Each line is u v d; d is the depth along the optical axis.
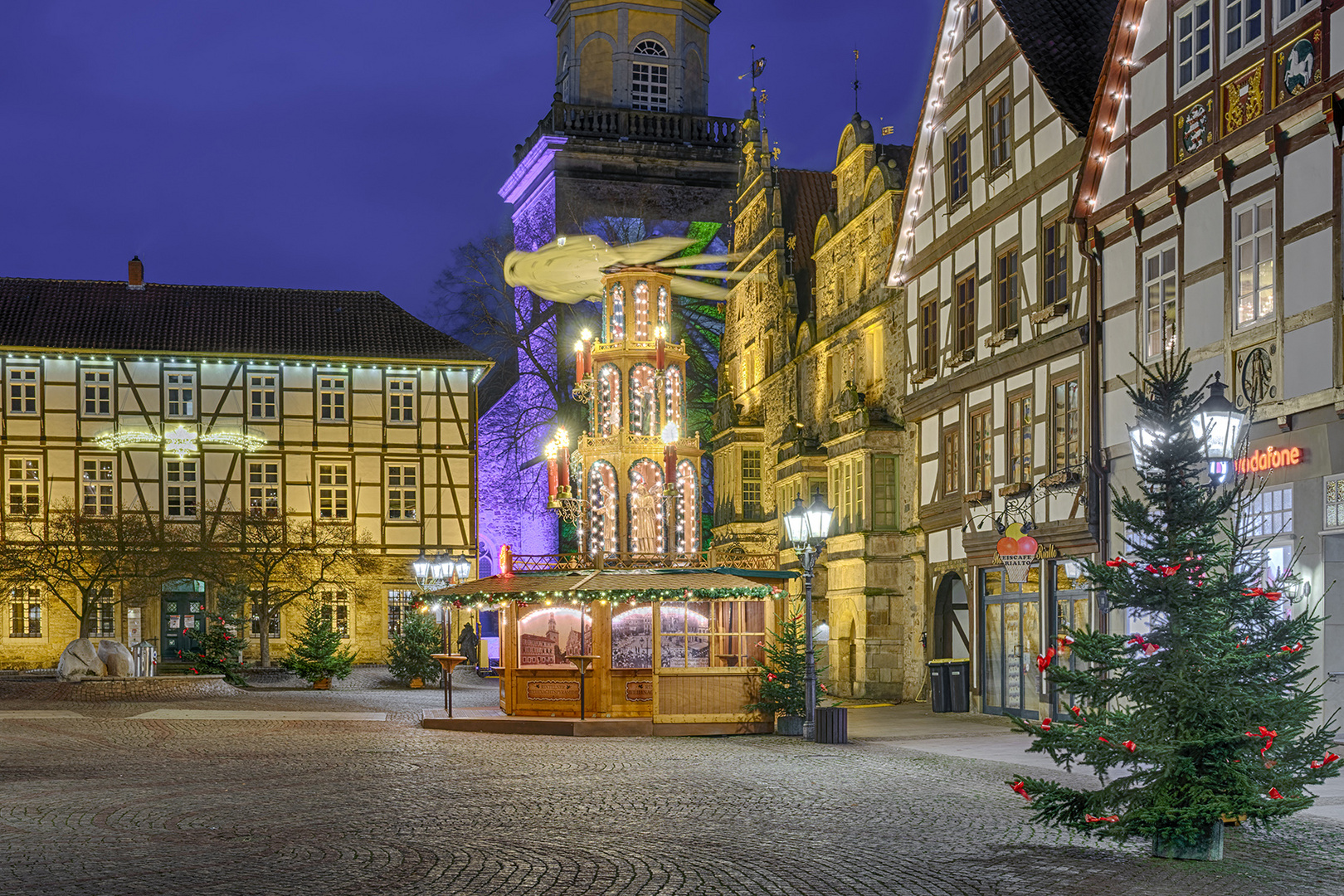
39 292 47.59
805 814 12.56
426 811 12.92
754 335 40.41
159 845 11.00
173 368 46.56
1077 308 22.00
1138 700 10.21
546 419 50.91
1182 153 18.81
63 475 45.50
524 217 57.12
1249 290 17.38
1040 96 23.34
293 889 9.27
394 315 49.53
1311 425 16.11
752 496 39.50
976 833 11.39
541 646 23.56
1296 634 10.11
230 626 43.25
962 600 28.39
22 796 14.05
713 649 22.88
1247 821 11.25
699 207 53.81
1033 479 23.42
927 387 27.98
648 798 13.73
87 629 41.88
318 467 47.16
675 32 55.41
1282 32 16.77
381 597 46.91
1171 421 10.34
